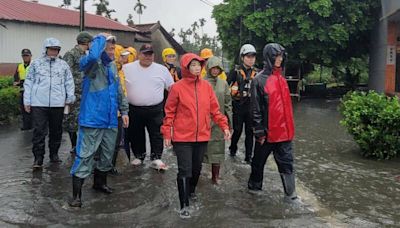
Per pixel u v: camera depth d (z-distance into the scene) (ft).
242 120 24.98
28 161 24.44
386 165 24.59
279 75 18.37
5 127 36.58
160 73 22.68
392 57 60.75
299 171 23.15
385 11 62.23
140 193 19.10
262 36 68.59
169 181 20.88
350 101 27.89
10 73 61.62
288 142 18.37
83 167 17.37
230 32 74.54
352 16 65.36
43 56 22.59
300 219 16.26
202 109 17.19
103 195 18.78
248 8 70.13
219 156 20.42
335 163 25.03
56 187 19.75
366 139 25.98
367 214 16.90
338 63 76.79
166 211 16.99
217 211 16.99
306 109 56.03
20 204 17.51
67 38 71.05
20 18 62.85
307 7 65.46
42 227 15.34
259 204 17.83
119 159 25.17
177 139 17.03
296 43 69.21
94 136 17.61
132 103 22.49
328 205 17.85
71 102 23.24
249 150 24.71
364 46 75.41
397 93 54.34
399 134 25.67
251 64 24.52
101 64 17.57
